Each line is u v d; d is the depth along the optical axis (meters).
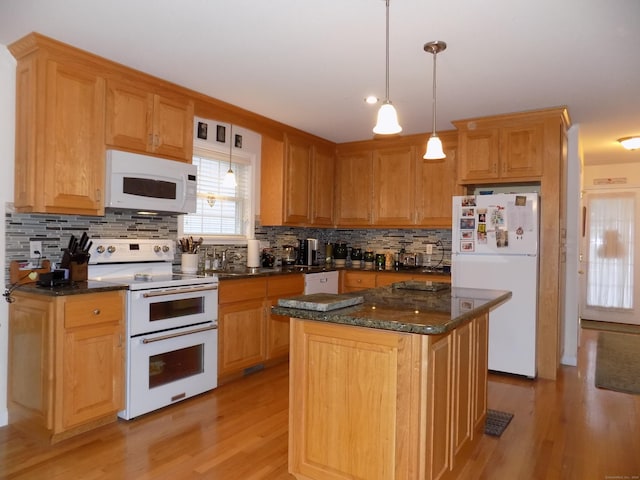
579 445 2.55
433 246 4.97
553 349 3.75
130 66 2.89
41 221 2.84
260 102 3.64
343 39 2.48
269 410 2.99
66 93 2.64
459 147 4.10
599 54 2.61
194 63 2.85
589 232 6.60
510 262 3.76
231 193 4.30
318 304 1.94
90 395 2.57
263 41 2.52
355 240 5.46
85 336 2.54
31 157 2.53
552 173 3.72
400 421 1.78
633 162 6.30
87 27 2.38
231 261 4.24
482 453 2.44
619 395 3.38
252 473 2.20
